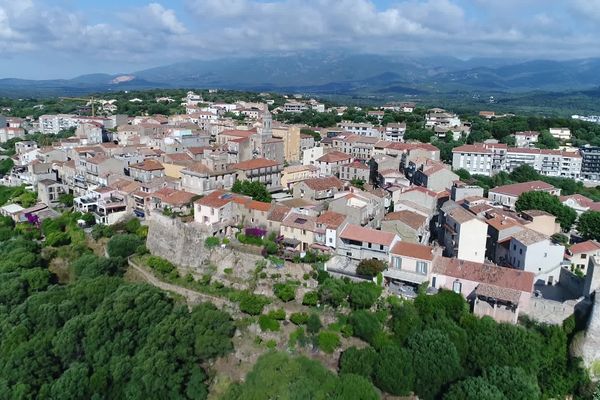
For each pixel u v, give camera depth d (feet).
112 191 501.56
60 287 381.60
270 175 534.37
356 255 350.43
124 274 406.82
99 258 405.80
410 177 613.11
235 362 316.81
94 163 543.39
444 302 301.43
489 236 392.68
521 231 362.53
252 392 273.75
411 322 299.17
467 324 294.05
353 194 414.62
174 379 294.05
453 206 431.84
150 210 447.42
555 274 338.95
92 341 318.65
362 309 312.50
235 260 367.04
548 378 283.79
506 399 254.88
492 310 299.79
